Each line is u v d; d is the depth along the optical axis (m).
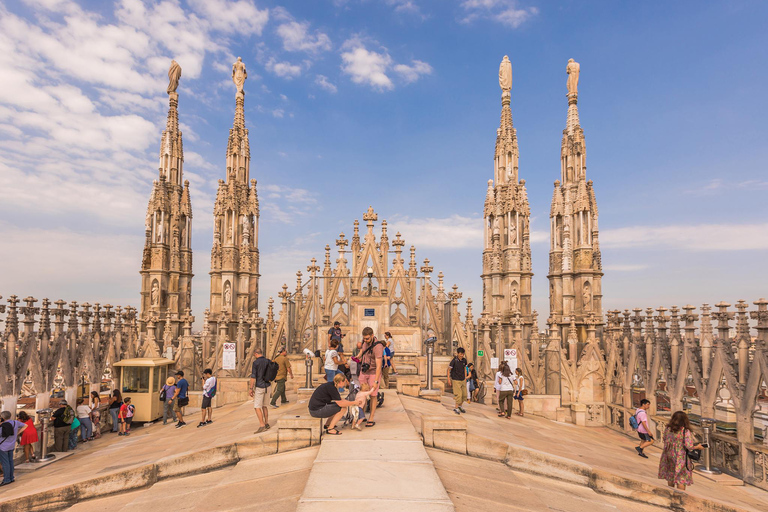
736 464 14.41
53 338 18.64
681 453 10.93
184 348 24.36
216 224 29.47
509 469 10.05
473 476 8.82
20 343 16.66
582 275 29.00
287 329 26.98
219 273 29.28
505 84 31.62
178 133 32.06
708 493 11.89
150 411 21.08
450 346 27.27
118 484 9.78
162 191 30.23
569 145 30.69
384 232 29.31
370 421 11.39
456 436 10.38
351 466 8.15
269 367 13.27
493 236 29.92
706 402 16.22
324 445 9.49
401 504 6.49
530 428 17.77
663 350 18.84
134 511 8.47
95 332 21.34
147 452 14.55
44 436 15.77
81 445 17.77
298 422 10.34
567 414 22.89
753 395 13.94
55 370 18.30
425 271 28.52
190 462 10.20
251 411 18.47
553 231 30.97
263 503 7.43
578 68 31.61
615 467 13.16
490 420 17.25
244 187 30.81
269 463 9.68
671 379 18.27
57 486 9.66
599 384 23.00
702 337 16.50
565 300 29.52
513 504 7.75
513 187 29.42
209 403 18.34
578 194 29.50
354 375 12.45
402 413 13.39
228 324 28.62
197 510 7.62
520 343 24.45
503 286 29.53
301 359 24.95
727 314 15.37
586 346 23.47
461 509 7.01
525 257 29.52
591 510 8.58
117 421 19.64
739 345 14.70
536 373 24.20
